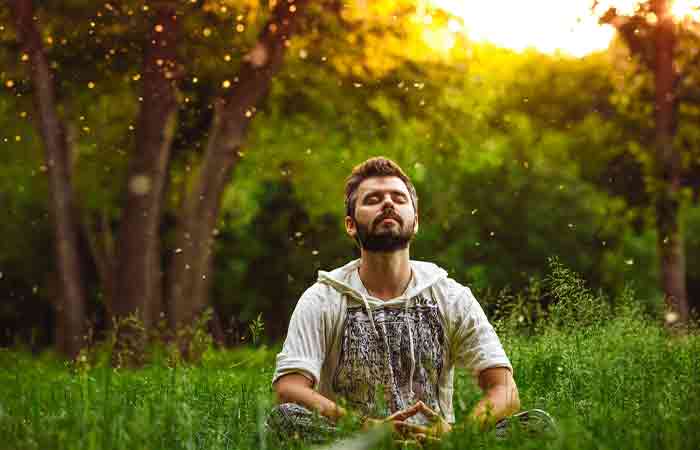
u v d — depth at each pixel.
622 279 25.20
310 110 16.84
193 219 12.85
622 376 4.30
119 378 5.43
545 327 5.35
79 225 15.18
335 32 14.93
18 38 13.03
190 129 15.54
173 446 3.10
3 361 7.24
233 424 3.44
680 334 6.02
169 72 12.44
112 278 12.43
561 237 27.50
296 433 3.21
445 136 17.78
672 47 16.12
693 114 17.03
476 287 5.97
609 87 18.98
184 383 3.84
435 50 15.86
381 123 17.27
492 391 3.74
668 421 3.15
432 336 3.80
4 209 22.11
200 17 13.55
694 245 28.47
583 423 3.32
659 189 17.22
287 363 3.68
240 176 19.84
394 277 3.79
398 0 14.73
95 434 3.01
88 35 13.98
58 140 12.75
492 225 27.86
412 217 3.79
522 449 2.92
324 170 19.17
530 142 25.08
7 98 15.17
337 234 27.17
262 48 13.01
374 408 3.71
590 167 19.66
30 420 3.56
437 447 3.10
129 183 12.36
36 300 23.77
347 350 3.74
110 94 15.67
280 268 27.16
